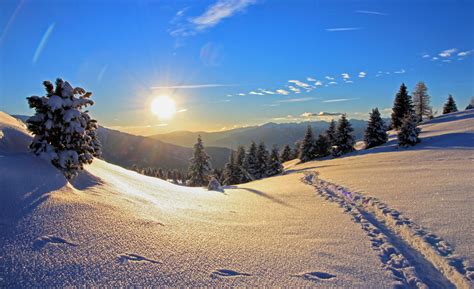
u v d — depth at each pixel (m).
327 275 4.38
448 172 14.88
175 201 10.01
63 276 3.27
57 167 6.94
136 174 15.96
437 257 5.17
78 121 7.34
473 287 4.11
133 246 4.37
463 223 6.77
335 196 12.21
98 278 3.37
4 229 3.91
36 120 7.03
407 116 35.38
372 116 45.44
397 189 11.79
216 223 7.02
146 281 3.51
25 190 5.16
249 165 53.94
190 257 4.41
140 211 6.35
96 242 4.20
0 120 8.46
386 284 4.21
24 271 3.20
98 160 14.08
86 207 5.39
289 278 4.17
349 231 6.84
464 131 34.16
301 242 5.93
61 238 4.07
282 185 18.70
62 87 7.20
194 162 42.44
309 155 52.09
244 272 4.20
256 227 7.03
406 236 6.48
